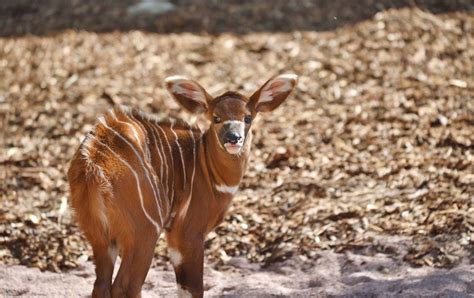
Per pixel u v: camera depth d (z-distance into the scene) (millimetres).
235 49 18203
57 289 10789
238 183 9922
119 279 8781
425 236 11445
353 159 14039
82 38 18625
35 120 15555
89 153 8766
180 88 10156
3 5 20375
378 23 18672
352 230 11906
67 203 12961
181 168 9602
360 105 15820
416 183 12930
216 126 9688
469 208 11836
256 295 10398
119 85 16781
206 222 9820
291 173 13805
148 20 19516
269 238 12039
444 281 10070
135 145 8961
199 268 9727
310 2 20109
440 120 14859
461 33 18016
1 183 13516
